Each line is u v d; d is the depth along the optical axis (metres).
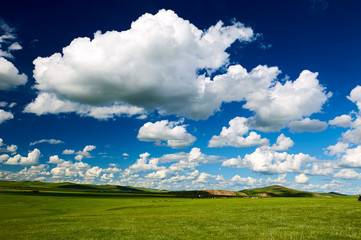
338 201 66.44
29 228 32.50
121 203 89.69
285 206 53.12
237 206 59.16
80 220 39.41
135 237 23.81
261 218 34.78
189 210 53.12
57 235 26.14
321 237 20.98
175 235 24.23
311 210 42.41
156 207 66.00
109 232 26.94
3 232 30.06
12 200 94.19
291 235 22.11
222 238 22.11
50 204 82.50
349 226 25.89
